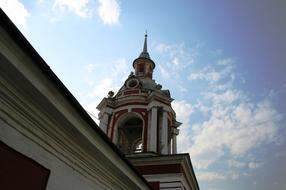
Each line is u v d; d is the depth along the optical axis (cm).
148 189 1140
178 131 2311
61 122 704
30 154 625
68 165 748
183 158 1767
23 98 613
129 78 2361
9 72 570
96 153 831
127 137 2234
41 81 619
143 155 1881
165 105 2167
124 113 2131
